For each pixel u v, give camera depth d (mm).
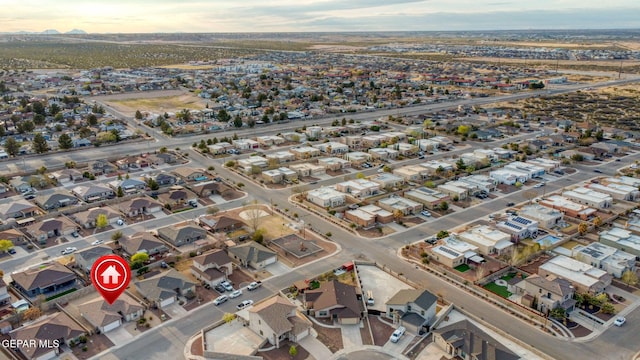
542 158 193875
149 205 138750
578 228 125688
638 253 111562
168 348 80188
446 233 122688
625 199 149625
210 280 99000
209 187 153125
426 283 101750
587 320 88438
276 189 159625
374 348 80625
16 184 155125
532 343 81750
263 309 83688
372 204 144875
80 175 165750
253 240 119250
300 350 79875
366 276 104500
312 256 113250
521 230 122688
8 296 93312
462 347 77062
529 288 94250
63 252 113375
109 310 86688
